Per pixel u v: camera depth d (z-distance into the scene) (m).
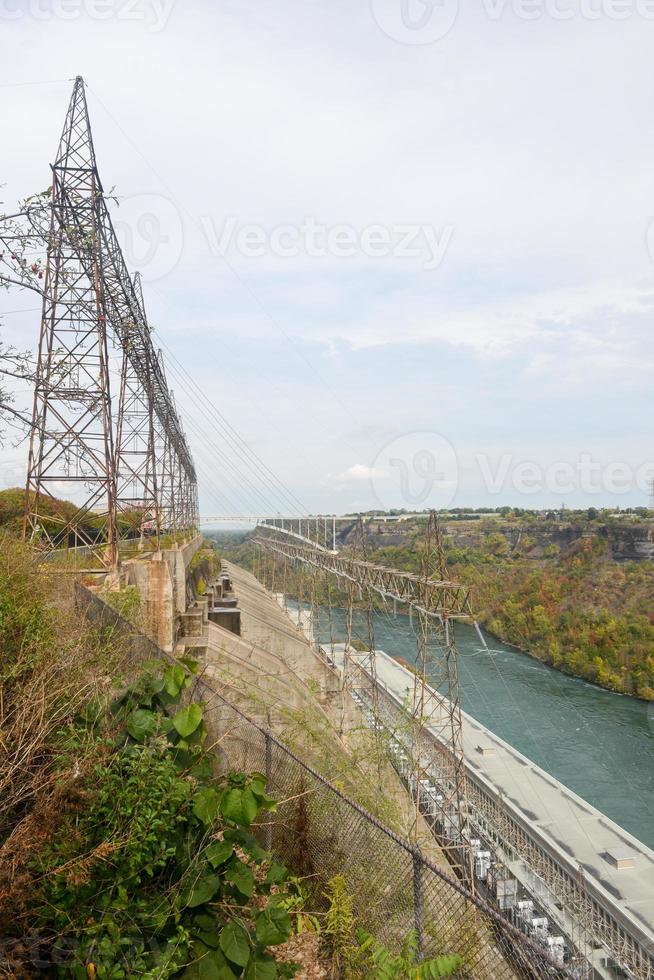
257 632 41.09
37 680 5.10
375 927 5.51
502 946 4.38
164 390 31.91
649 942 19.12
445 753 30.72
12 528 18.52
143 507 30.09
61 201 15.52
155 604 19.45
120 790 4.82
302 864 6.73
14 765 4.41
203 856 5.25
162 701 6.35
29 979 4.03
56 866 4.25
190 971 4.66
